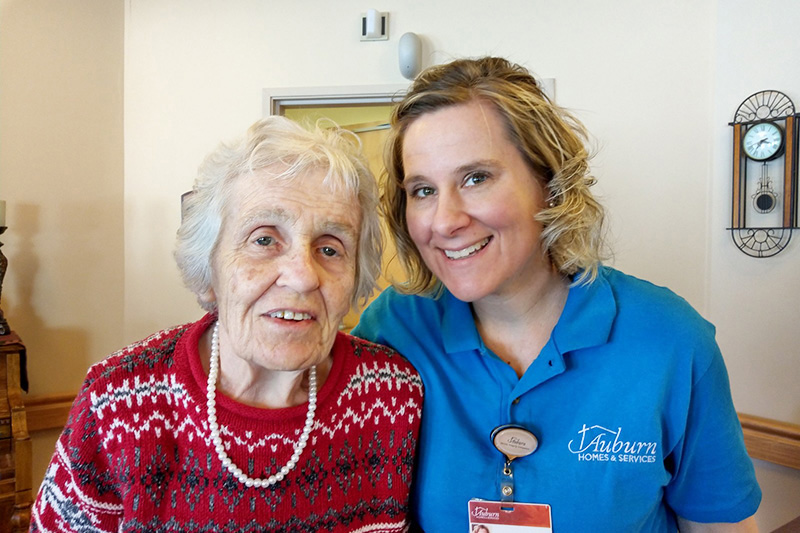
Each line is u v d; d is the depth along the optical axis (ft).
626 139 9.27
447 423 3.18
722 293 8.63
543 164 2.99
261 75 10.32
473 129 2.86
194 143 10.46
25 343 9.19
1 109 8.86
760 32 8.18
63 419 9.38
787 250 7.84
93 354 10.07
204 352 3.02
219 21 10.37
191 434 2.78
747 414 8.27
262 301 2.67
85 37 9.91
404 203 3.51
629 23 9.23
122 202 10.53
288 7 10.22
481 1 9.71
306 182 2.71
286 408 2.92
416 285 3.65
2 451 7.16
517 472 2.97
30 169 9.23
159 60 10.49
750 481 3.18
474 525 2.96
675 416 2.99
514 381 3.14
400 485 3.18
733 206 8.30
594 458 2.93
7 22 8.89
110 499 2.77
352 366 3.18
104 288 10.24
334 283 2.77
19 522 7.00
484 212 2.85
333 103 10.32
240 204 2.69
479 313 3.43
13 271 9.06
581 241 3.12
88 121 9.98
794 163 7.73
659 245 9.15
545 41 9.53
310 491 2.90
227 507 2.74
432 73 3.08
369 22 9.80
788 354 7.83
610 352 3.05
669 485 3.25
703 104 8.92
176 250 2.96
